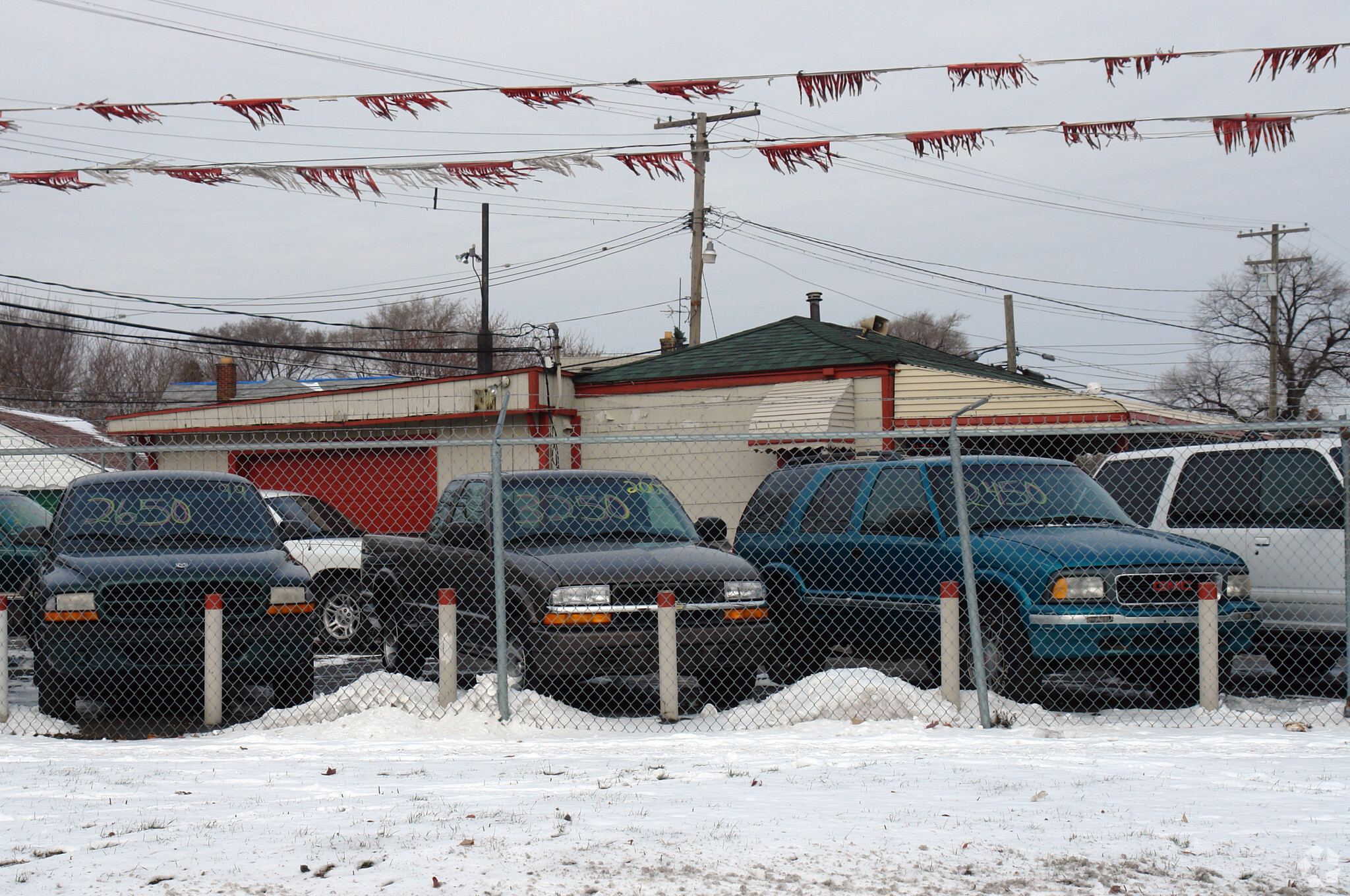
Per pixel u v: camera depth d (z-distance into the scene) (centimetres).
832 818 481
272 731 758
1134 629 783
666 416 2144
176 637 802
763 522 1027
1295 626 905
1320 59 839
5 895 379
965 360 2603
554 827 462
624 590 791
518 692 791
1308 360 5241
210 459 2441
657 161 932
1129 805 510
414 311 6344
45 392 5869
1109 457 1068
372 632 1195
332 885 385
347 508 2331
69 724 809
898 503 920
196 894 377
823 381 2022
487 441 797
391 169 937
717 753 666
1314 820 479
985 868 407
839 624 936
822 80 892
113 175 944
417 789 562
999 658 819
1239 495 951
